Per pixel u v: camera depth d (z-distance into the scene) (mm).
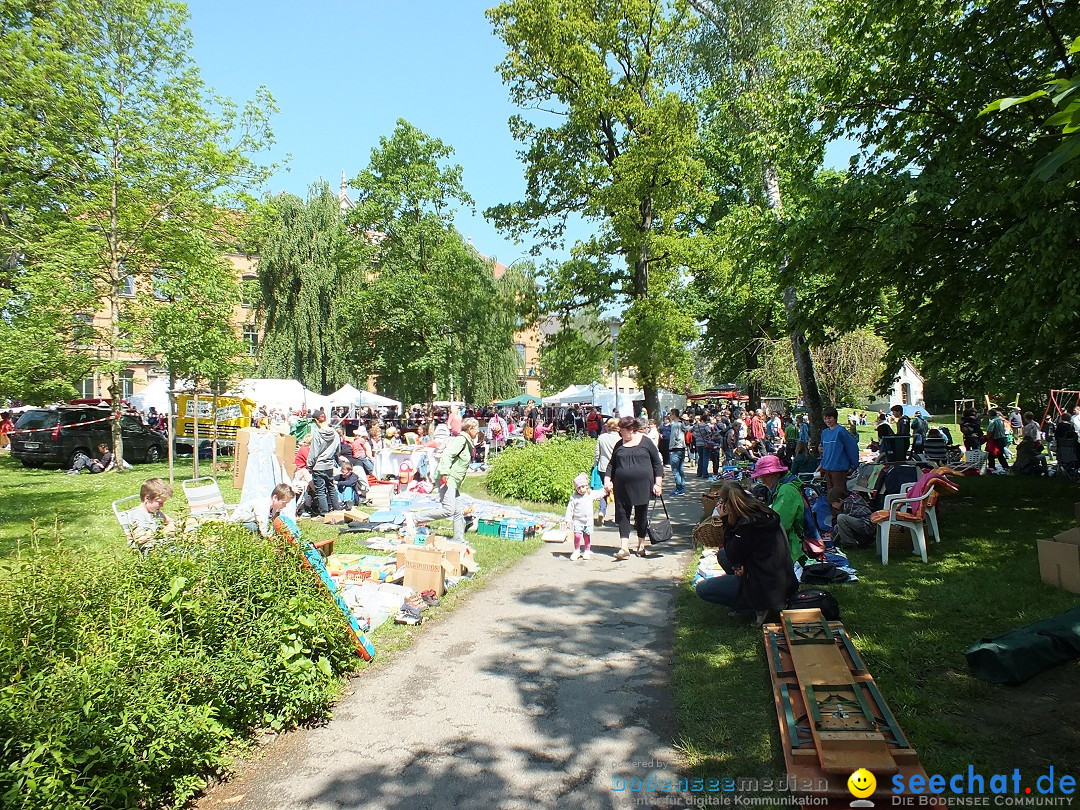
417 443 18906
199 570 4207
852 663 4172
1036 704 4016
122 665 3396
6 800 2748
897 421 18234
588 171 23609
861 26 10859
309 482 11453
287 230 38906
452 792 3504
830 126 11305
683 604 6617
